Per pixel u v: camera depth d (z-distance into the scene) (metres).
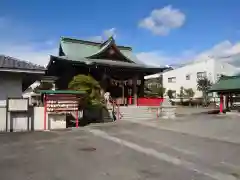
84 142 9.56
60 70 24.73
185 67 39.97
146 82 45.84
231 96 25.20
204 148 8.54
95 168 6.20
